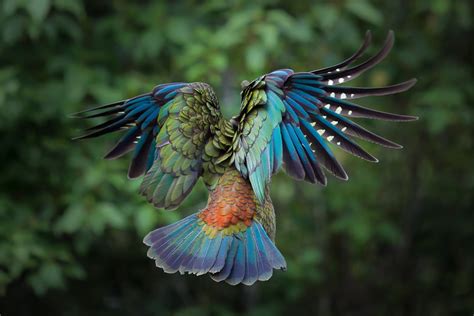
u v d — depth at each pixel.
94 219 11.44
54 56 12.19
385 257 16.11
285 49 12.67
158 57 13.11
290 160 5.67
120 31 12.33
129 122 6.17
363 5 12.17
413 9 13.84
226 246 5.48
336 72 5.59
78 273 12.16
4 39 11.30
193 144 5.75
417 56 13.25
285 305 15.30
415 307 16.03
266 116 5.60
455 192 15.70
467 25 13.27
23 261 11.49
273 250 5.47
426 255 15.94
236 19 11.42
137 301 14.42
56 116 11.98
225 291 14.75
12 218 11.94
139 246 14.16
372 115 5.60
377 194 15.47
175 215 11.64
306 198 15.04
